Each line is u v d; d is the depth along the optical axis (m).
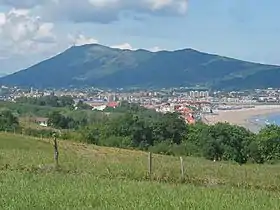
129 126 104.19
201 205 22.17
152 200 22.86
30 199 21.72
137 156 55.88
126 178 32.97
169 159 53.06
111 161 42.44
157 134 105.06
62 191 24.39
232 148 94.25
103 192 24.70
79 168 35.91
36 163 37.03
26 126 122.31
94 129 107.50
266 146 93.00
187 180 33.94
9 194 23.02
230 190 29.06
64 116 151.25
